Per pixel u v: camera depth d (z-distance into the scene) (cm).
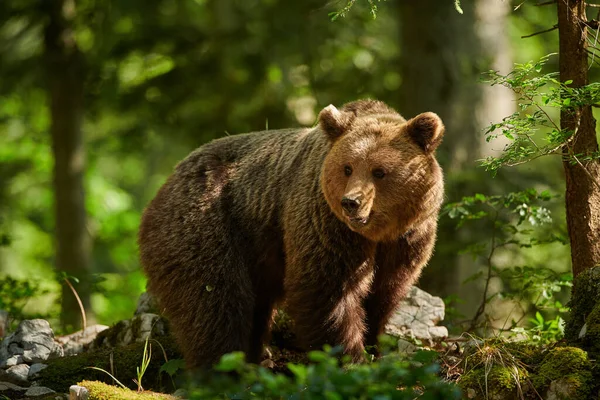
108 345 1173
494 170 949
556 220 1675
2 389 1018
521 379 812
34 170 2997
